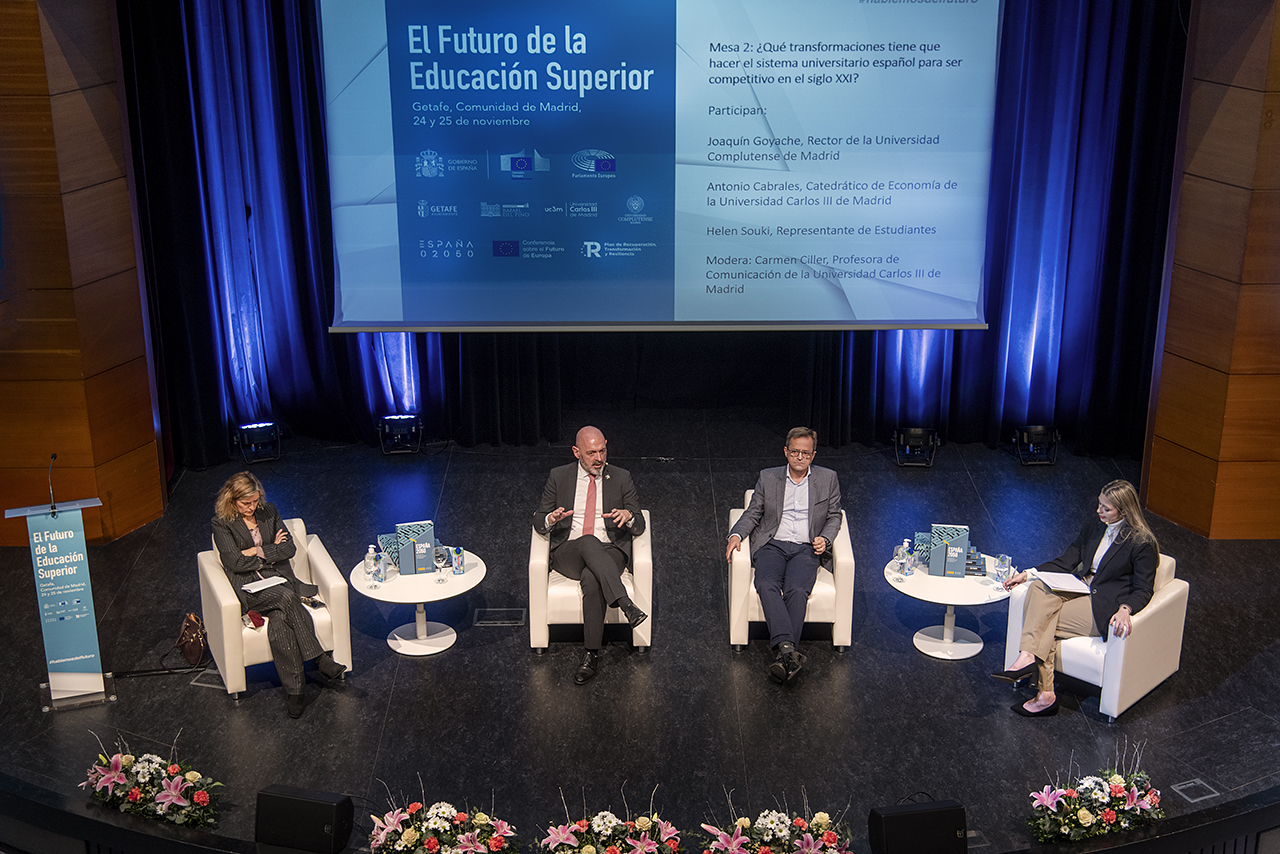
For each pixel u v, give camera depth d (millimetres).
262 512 5512
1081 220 7578
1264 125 6074
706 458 7855
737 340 8258
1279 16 5910
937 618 6074
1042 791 4617
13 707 5324
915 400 8102
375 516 7180
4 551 6691
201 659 5602
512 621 6047
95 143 6324
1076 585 5184
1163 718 5234
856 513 7203
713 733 5152
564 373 8328
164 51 6949
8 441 6555
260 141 7582
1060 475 7734
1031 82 7309
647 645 5742
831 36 6836
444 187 7102
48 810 4633
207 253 7527
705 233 7195
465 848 4309
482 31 6824
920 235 7227
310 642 5238
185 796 4625
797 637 5422
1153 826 4516
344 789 4793
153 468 7047
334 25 6820
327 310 7809
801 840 4320
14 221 6156
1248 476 6699
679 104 6941
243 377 8031
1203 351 6645
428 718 5258
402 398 8141
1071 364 7957
